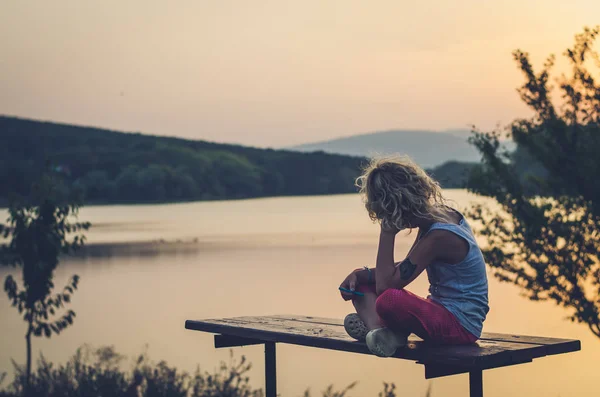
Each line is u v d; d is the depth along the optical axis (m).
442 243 3.60
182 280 30.34
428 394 7.78
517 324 18.95
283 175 132.88
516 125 8.41
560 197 8.40
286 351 15.23
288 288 27.36
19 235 9.84
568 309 9.18
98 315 20.48
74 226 10.13
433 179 3.81
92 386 8.59
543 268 8.26
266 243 47.69
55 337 16.00
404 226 3.65
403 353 3.62
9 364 12.10
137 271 33.91
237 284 28.89
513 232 8.38
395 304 3.57
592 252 8.16
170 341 15.65
